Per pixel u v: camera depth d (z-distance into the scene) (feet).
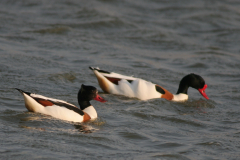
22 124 29.58
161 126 32.86
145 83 43.24
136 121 33.47
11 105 34.42
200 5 104.68
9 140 25.91
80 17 83.30
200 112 38.93
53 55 57.88
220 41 78.84
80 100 34.60
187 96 44.78
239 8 105.19
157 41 74.64
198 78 44.57
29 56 55.36
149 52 67.31
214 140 29.58
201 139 29.84
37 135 27.50
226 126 33.94
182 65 60.80
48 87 42.75
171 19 91.20
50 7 89.56
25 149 24.66
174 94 44.91
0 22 73.67
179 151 26.78
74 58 57.82
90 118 33.17
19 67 49.32
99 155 24.99
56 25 75.51
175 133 31.12
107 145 27.04
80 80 47.85
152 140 28.89
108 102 40.06
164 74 54.85
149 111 37.11
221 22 92.12
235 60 65.57
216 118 36.70
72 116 31.81
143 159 24.84
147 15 92.73
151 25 84.64
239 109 40.37
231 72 58.34
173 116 36.29
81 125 31.17
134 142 28.22
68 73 49.06
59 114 31.55
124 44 70.54
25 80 44.01
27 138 26.68
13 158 23.17
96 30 77.30
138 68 56.49
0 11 82.17
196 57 66.03
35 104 31.60
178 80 52.75
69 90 42.91
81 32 74.59
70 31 73.82
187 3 105.91
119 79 44.50
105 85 44.32
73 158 24.07
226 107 41.24
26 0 93.40
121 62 58.75
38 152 24.41
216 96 45.98
